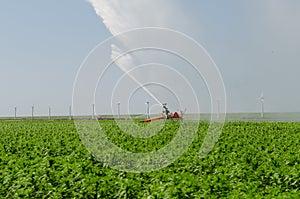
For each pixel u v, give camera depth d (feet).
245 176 46.93
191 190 39.29
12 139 89.56
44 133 106.32
